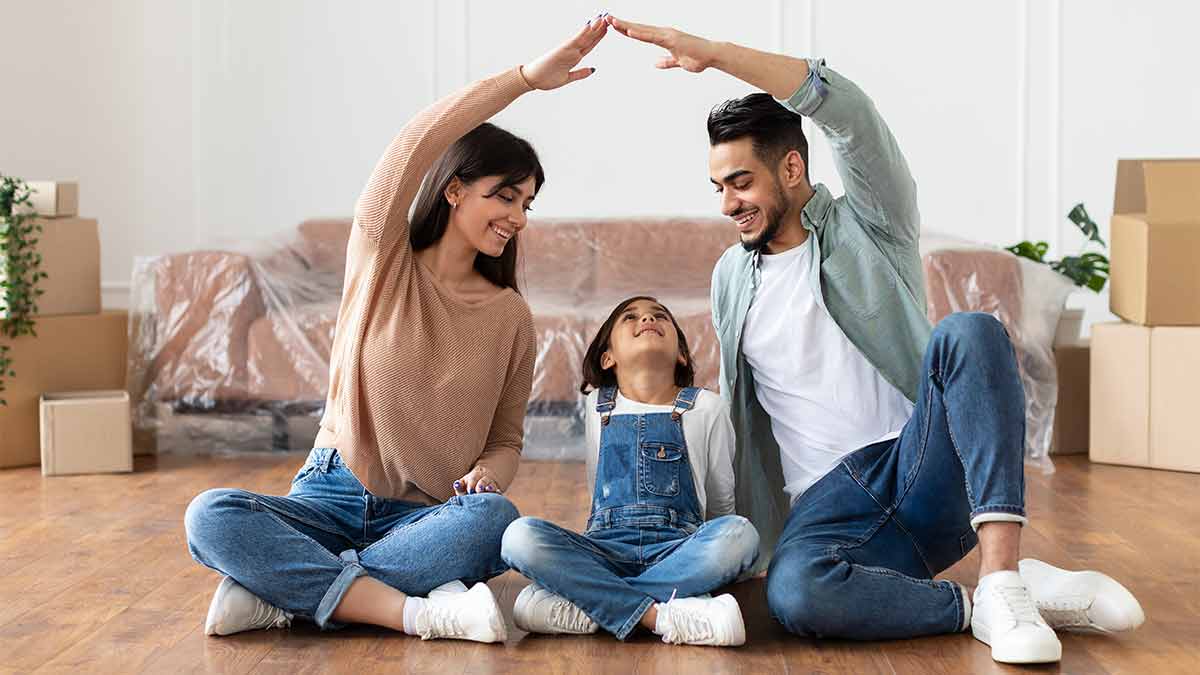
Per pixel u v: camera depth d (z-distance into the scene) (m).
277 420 4.13
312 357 4.09
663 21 5.29
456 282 2.26
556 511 3.19
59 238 4.01
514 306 2.29
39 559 2.67
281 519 2.09
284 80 5.34
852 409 2.18
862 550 2.06
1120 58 5.26
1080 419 4.07
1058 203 5.29
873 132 2.08
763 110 2.15
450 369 2.19
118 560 2.65
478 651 1.99
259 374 4.10
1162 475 3.69
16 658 1.96
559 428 4.05
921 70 5.27
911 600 2.01
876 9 5.25
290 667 1.91
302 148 5.36
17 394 3.92
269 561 2.04
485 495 2.12
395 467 2.17
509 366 2.31
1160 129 5.28
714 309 2.33
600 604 2.04
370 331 2.16
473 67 5.33
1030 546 2.77
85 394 4.00
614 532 2.18
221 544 2.03
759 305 2.24
